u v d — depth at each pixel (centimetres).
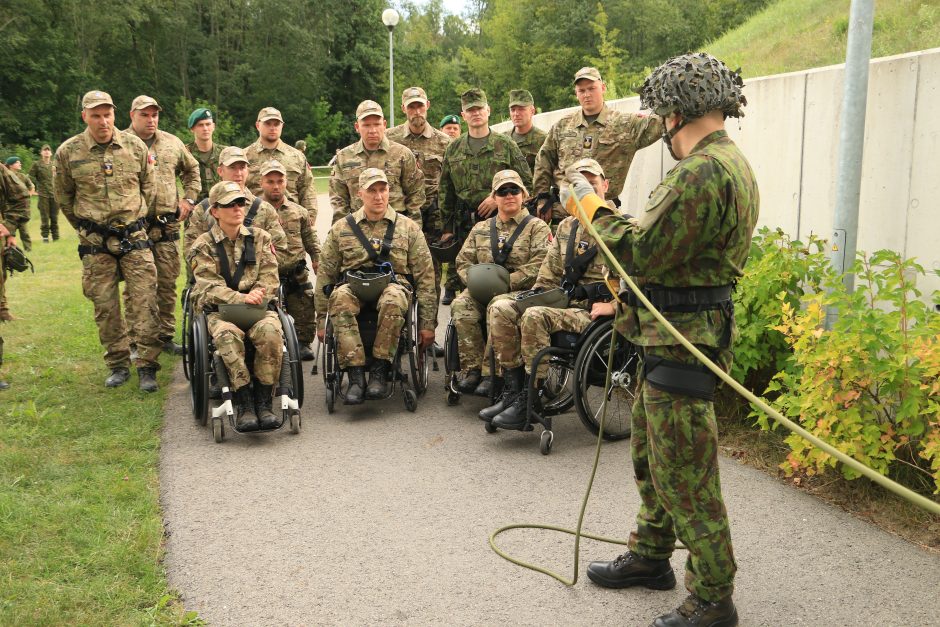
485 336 525
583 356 435
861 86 393
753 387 465
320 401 558
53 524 357
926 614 277
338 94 5709
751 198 242
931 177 388
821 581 299
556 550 332
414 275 552
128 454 449
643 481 288
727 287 252
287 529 356
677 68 241
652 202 238
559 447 455
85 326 782
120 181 576
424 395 564
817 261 447
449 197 672
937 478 329
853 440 356
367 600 296
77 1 4338
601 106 583
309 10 5466
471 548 335
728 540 254
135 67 5038
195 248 504
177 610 291
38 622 279
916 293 366
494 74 5512
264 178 620
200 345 479
